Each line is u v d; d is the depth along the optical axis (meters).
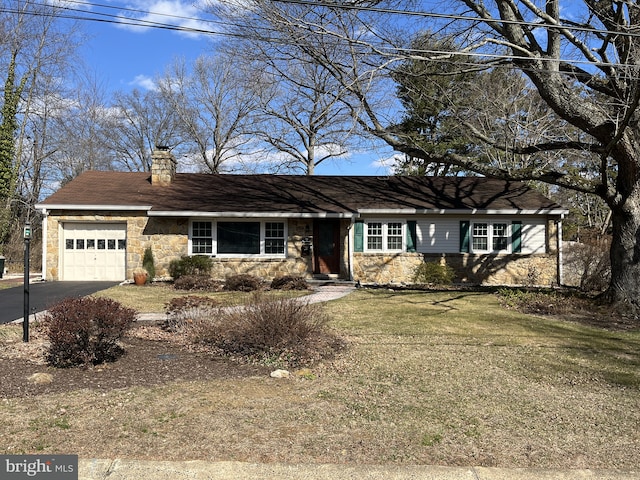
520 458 4.13
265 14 13.16
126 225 17.86
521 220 20.09
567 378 6.63
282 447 4.19
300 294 14.62
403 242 19.53
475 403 5.50
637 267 12.66
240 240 18.39
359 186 21.56
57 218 17.55
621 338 9.59
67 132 33.34
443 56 12.45
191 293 14.59
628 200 12.88
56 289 15.15
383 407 5.27
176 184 20.20
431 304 13.13
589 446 4.42
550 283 19.95
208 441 4.28
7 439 4.22
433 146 15.23
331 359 7.26
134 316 8.02
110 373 6.33
